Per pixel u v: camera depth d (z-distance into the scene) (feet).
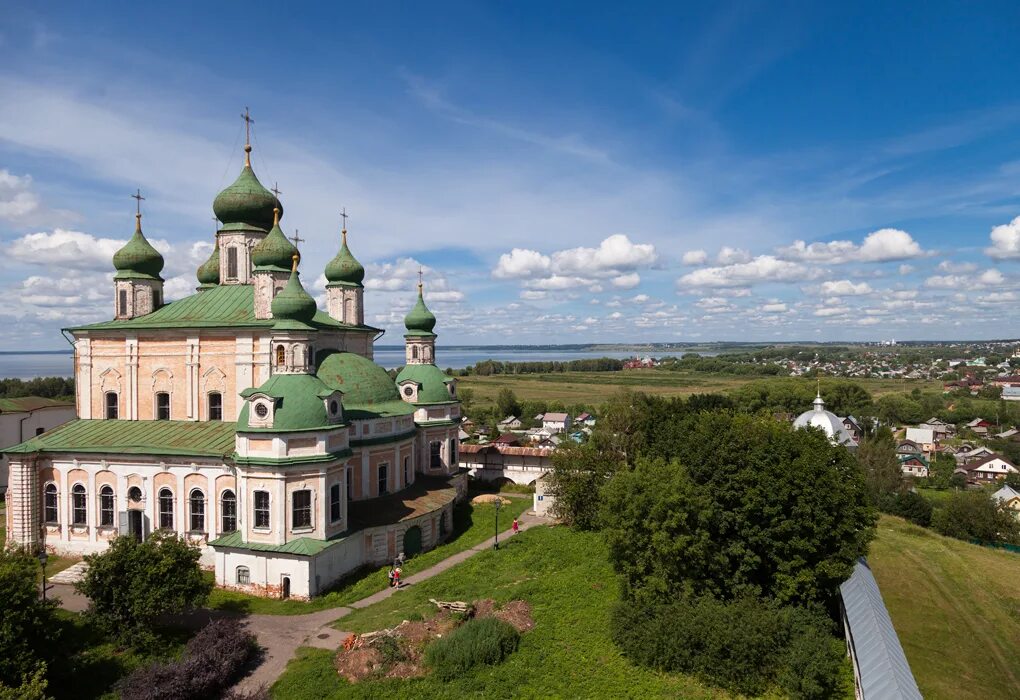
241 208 220.02
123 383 202.80
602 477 213.66
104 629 125.59
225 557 162.50
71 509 187.83
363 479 194.39
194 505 178.40
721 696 116.26
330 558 164.45
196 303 211.00
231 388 191.93
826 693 116.67
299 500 161.48
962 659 138.31
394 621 138.21
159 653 125.59
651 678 120.47
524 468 302.45
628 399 287.69
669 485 144.15
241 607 151.84
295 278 177.68
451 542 208.54
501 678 118.11
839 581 147.84
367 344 244.42
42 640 108.99
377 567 180.55
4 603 102.53
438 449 245.65
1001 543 247.29
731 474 151.94
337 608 152.76
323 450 164.14
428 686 115.85
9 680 100.17
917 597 170.91
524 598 151.23
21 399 297.12
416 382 242.99
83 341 206.49
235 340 191.01
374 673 119.14
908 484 323.37
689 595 139.23
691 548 137.69
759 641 120.67
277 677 119.85
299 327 171.94
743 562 146.41
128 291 216.74
